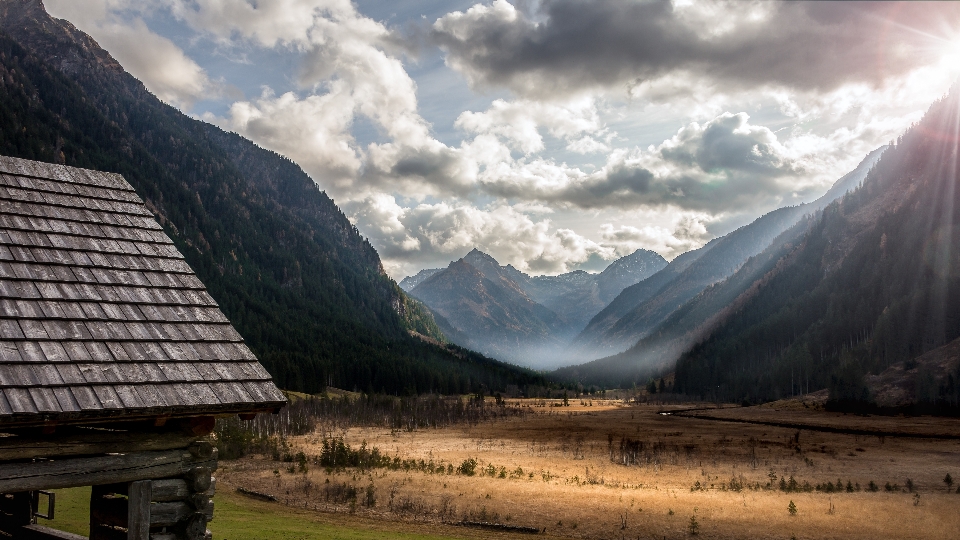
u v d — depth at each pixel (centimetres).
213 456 1278
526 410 17588
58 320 1177
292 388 19638
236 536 3244
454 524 4303
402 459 7106
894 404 16375
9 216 1347
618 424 13100
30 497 1656
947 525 4228
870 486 5553
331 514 4391
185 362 1247
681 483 5878
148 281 1395
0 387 994
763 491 5391
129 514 1162
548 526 4256
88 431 1159
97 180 1603
